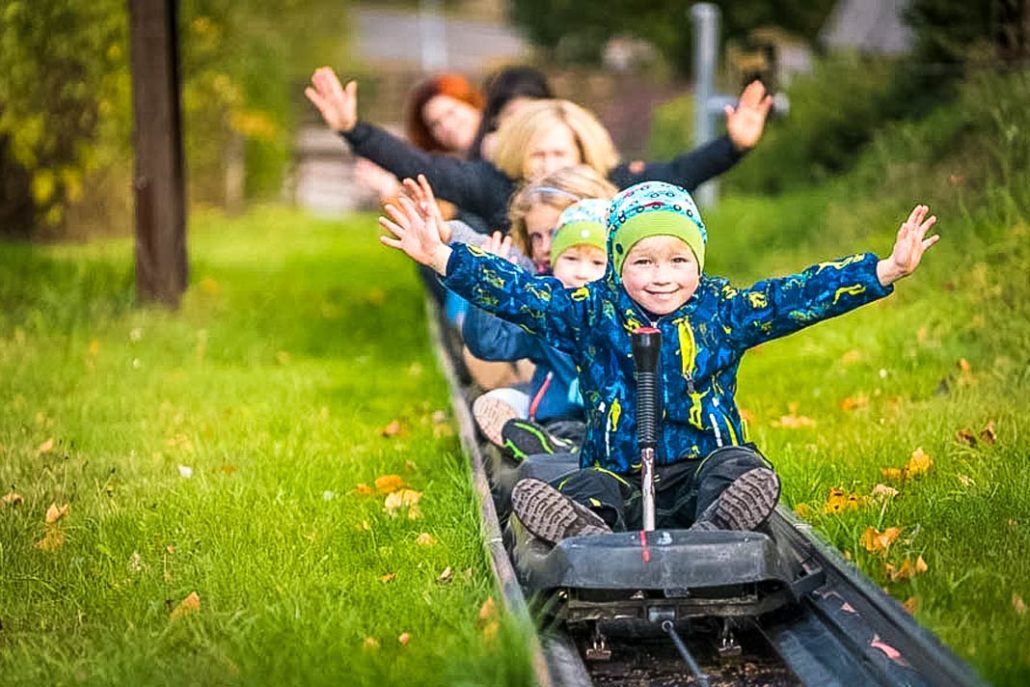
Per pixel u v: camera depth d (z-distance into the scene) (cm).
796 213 1608
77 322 1223
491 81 1339
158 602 593
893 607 519
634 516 598
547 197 812
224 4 1800
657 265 597
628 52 4294
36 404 977
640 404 553
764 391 982
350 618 559
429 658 517
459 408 883
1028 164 1133
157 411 970
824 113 1955
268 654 527
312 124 3688
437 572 630
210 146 2458
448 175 1002
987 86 1264
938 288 1099
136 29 1294
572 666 521
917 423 823
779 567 538
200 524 701
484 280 608
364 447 872
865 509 674
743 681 524
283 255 1931
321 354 1218
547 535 557
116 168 1909
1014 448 746
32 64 1453
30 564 653
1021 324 948
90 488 771
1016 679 473
